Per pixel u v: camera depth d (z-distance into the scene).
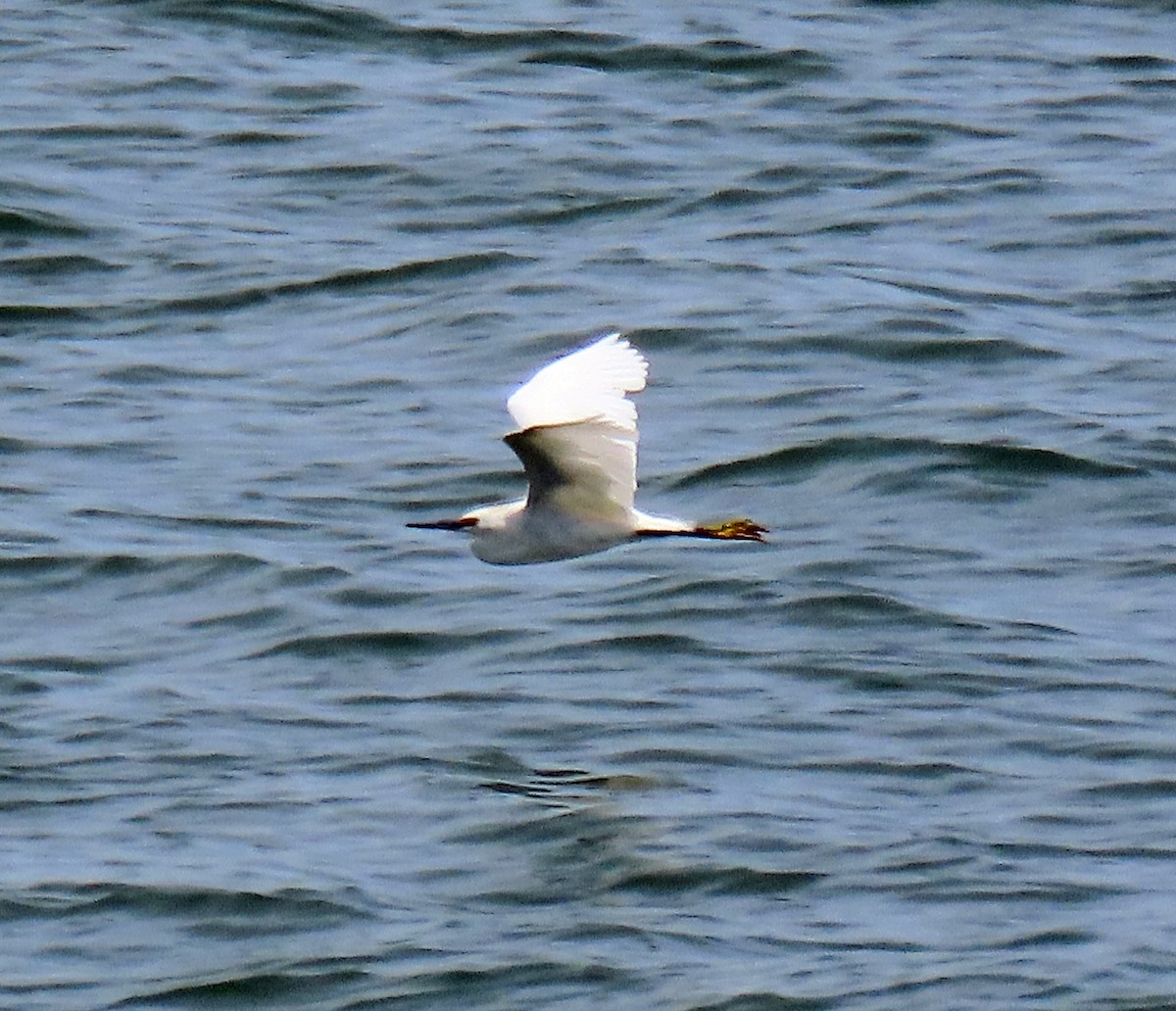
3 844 14.38
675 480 19.28
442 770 15.12
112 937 13.43
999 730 15.58
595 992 12.79
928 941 13.20
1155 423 19.97
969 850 14.10
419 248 23.50
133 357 21.56
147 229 23.77
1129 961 12.94
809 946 13.16
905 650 16.61
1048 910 13.50
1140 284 22.70
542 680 16.33
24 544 18.33
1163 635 16.83
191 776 15.14
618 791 14.83
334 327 22.09
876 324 21.77
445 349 21.61
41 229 23.64
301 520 18.70
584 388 11.30
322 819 14.62
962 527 18.48
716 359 21.31
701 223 23.97
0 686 16.38
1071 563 17.91
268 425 20.30
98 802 14.84
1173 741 15.39
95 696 16.27
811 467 19.41
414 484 19.23
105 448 19.94
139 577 17.89
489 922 13.45
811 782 14.98
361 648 16.86
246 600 17.52
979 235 23.70
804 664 16.44
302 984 12.91
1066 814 14.57
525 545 11.94
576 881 13.87
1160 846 14.16
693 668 16.41
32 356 21.58
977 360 21.23
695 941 13.21
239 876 13.90
